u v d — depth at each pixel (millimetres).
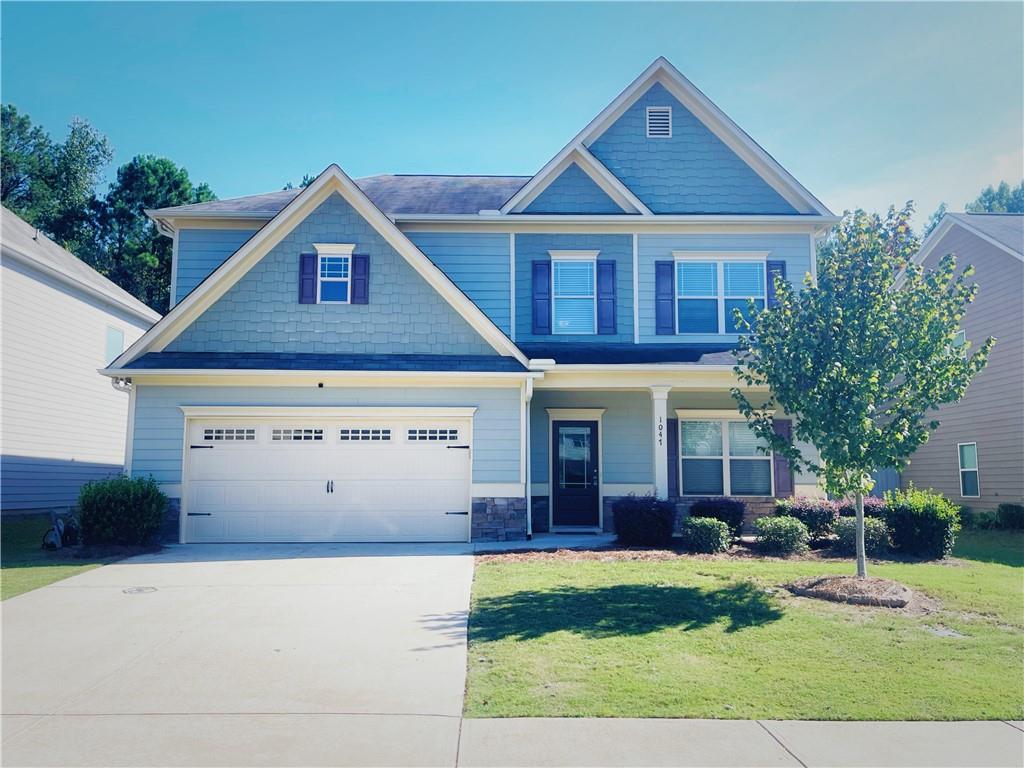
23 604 9492
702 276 17594
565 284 17531
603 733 5559
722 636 7914
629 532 14219
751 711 5965
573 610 8938
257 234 15586
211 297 15586
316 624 8469
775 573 11172
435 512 15117
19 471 19594
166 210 17766
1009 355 20109
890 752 5297
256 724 5730
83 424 22516
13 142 48719
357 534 15000
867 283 10453
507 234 17641
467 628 8242
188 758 5168
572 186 17844
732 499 15430
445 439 15289
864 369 10164
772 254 17688
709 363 15562
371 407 15109
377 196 19156
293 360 15250
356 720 5793
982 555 14023
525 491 15156
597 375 15406
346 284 15789
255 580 10930
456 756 5188
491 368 15086
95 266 47750
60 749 5320
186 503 14828
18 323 19625
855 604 9328
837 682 6605
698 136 18156
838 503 14734
